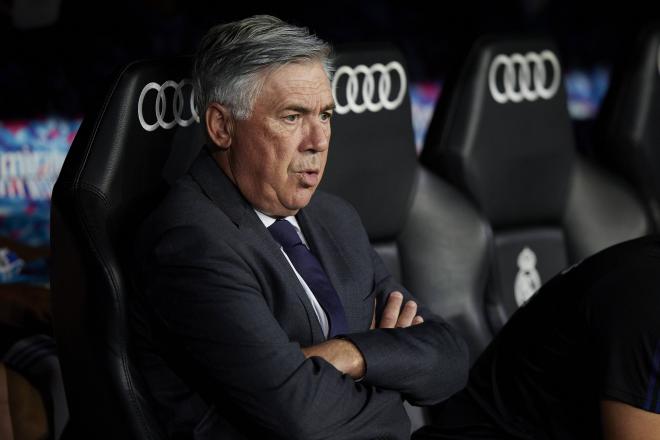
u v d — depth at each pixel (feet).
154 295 18.11
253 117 18.47
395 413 18.60
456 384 19.53
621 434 17.79
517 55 28.40
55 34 33.88
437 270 26.45
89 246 18.30
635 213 30.37
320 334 19.03
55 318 19.17
